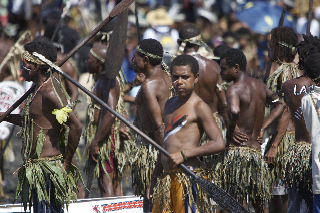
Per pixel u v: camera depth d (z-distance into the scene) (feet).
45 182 40.19
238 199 46.80
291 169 46.47
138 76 66.59
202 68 54.85
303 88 45.93
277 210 52.29
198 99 38.88
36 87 41.19
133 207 55.52
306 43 48.65
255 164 46.32
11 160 72.23
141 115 50.01
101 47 59.57
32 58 39.91
